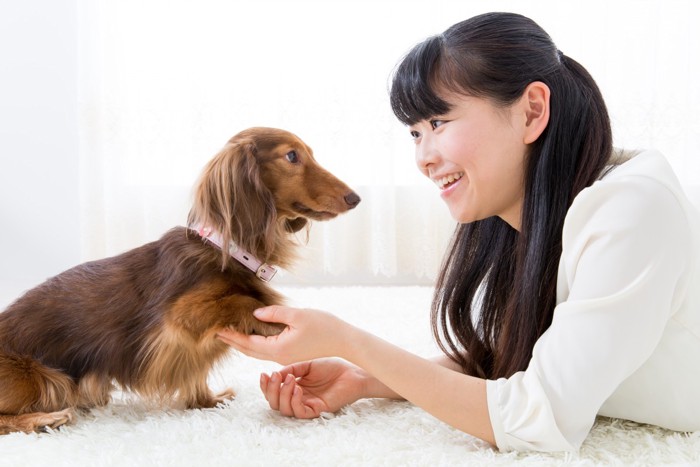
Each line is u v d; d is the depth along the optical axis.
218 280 1.88
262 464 1.46
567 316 1.40
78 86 4.52
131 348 1.89
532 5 4.37
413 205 4.50
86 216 4.54
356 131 4.48
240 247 1.95
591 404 1.38
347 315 3.25
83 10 4.45
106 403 1.98
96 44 4.48
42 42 4.73
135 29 4.52
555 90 1.55
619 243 1.38
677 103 4.37
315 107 4.50
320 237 4.49
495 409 1.44
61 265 4.88
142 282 1.94
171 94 4.55
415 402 1.50
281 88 4.50
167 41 4.53
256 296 1.93
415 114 1.60
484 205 1.62
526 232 1.59
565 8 4.35
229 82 4.54
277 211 2.16
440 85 1.54
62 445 1.62
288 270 2.15
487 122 1.54
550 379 1.39
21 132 4.78
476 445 1.55
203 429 1.68
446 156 1.57
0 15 4.70
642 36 4.33
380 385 1.89
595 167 1.57
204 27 4.52
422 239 4.47
